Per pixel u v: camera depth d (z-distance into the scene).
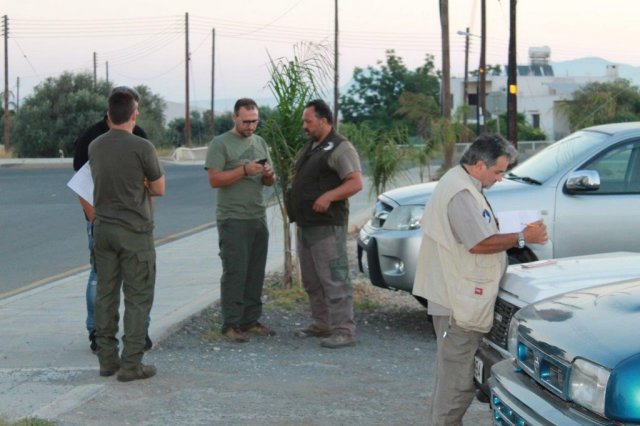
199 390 7.34
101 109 58.41
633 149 9.49
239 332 9.13
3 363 8.05
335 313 8.97
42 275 13.84
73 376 7.63
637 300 4.66
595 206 9.27
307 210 8.78
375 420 6.69
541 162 10.01
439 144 24.05
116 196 7.30
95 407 6.83
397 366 8.32
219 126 83.00
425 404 7.10
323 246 8.83
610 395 3.92
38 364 8.00
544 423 4.32
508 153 5.78
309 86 10.45
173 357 8.38
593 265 6.00
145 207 7.43
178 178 34.47
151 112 75.88
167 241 17.42
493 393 4.98
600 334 4.25
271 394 7.31
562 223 9.24
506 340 5.64
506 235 5.64
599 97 54.88
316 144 8.80
